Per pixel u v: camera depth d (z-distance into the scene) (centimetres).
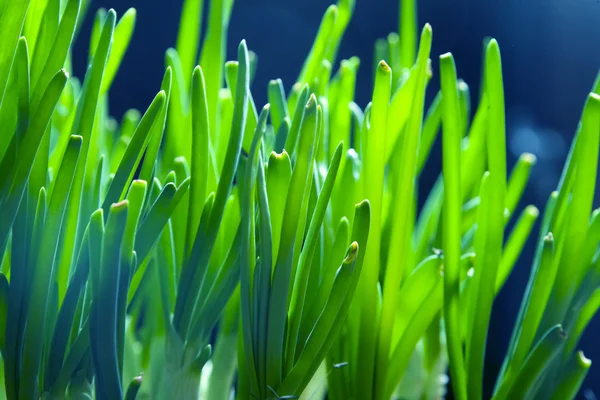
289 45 103
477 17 94
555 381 38
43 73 35
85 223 37
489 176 37
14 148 34
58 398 35
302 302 35
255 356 35
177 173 38
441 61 37
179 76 40
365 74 102
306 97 37
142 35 98
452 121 37
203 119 36
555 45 90
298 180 34
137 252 35
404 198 36
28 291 35
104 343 34
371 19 102
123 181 35
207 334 37
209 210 36
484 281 37
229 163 36
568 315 37
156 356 40
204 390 40
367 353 37
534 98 91
